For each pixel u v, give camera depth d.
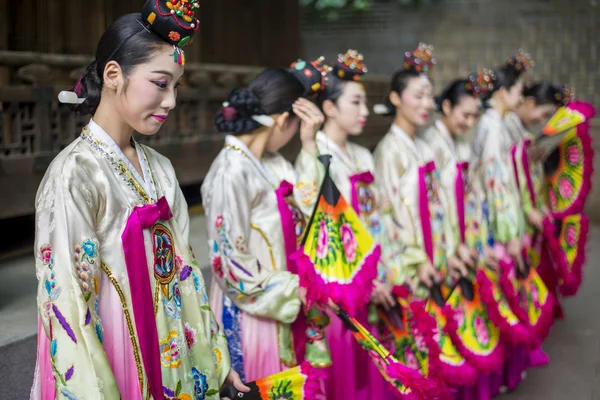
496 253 3.78
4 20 4.77
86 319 1.48
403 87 3.21
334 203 2.42
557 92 4.69
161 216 1.68
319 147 2.93
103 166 1.60
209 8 7.46
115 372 1.60
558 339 4.75
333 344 2.83
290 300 2.35
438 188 3.38
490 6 9.35
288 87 2.45
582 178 4.34
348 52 2.91
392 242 3.08
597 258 6.80
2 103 3.89
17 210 3.97
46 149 4.14
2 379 2.48
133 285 1.60
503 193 3.80
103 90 1.63
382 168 3.19
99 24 5.50
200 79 5.55
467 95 3.59
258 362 2.43
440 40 9.75
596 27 8.73
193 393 1.73
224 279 2.34
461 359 3.30
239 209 2.33
